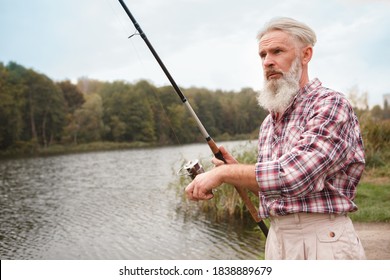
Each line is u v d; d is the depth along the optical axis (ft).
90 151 164.35
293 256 5.74
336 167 5.32
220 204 31.07
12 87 169.37
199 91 198.59
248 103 198.08
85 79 289.33
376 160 38.50
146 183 57.82
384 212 21.54
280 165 5.09
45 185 60.34
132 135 203.72
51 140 183.52
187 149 136.15
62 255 26.35
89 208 41.29
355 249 5.62
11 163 106.83
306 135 5.21
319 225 5.57
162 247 26.18
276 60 5.82
